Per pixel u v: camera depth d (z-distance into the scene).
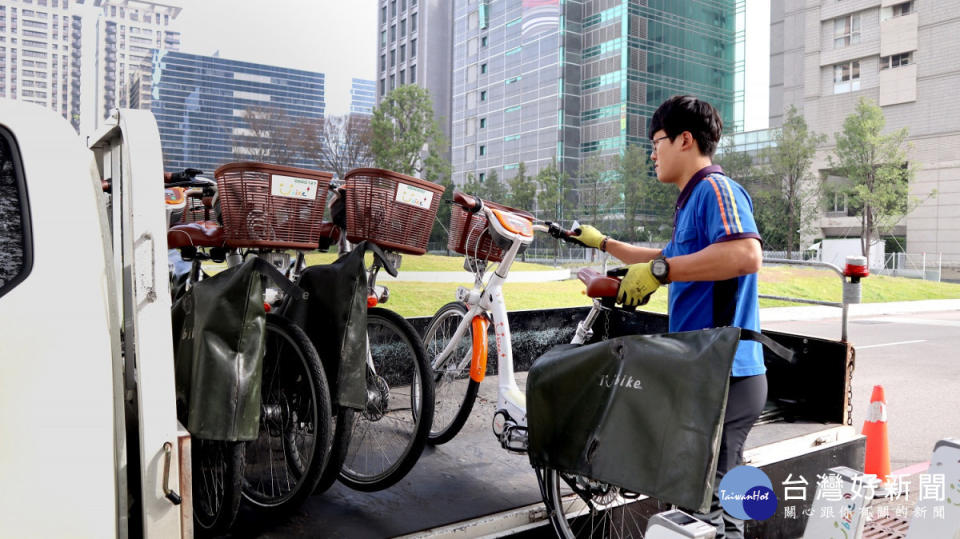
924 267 39.59
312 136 40.91
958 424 5.83
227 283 1.94
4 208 1.27
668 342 1.72
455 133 78.19
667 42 60.62
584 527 2.37
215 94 113.12
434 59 86.19
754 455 2.83
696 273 1.92
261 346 1.95
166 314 1.58
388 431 3.33
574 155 62.09
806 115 49.84
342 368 2.38
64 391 1.20
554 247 46.28
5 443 1.13
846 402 3.25
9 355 1.16
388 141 39.38
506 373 3.05
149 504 1.52
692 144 2.14
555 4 61.47
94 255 1.33
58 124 1.43
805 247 42.81
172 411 1.56
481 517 2.31
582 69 62.22
